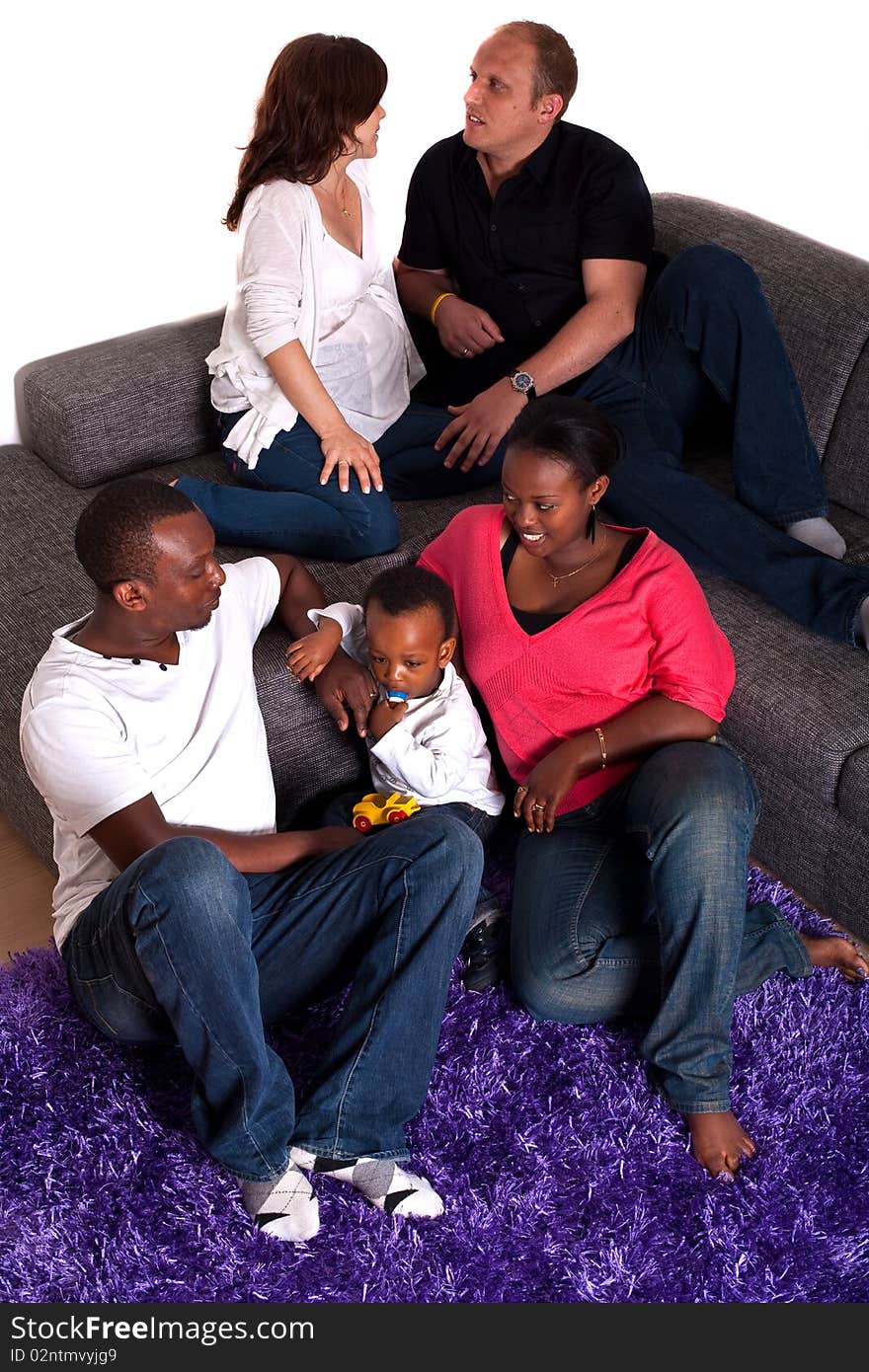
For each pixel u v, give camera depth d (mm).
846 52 4012
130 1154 1845
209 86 2812
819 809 2215
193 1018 1671
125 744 1829
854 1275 1730
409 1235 1753
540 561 2090
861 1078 1977
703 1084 1870
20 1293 1681
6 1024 2027
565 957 1978
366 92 2395
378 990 1778
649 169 3779
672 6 3564
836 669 2262
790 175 4117
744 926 1922
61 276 2781
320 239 2490
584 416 1921
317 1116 1767
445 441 2641
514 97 2592
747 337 2496
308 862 1952
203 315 2959
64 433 2639
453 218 2799
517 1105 1932
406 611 1989
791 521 2514
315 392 2445
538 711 2066
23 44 2533
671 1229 1780
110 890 1742
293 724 2225
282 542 2484
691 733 2002
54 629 2289
